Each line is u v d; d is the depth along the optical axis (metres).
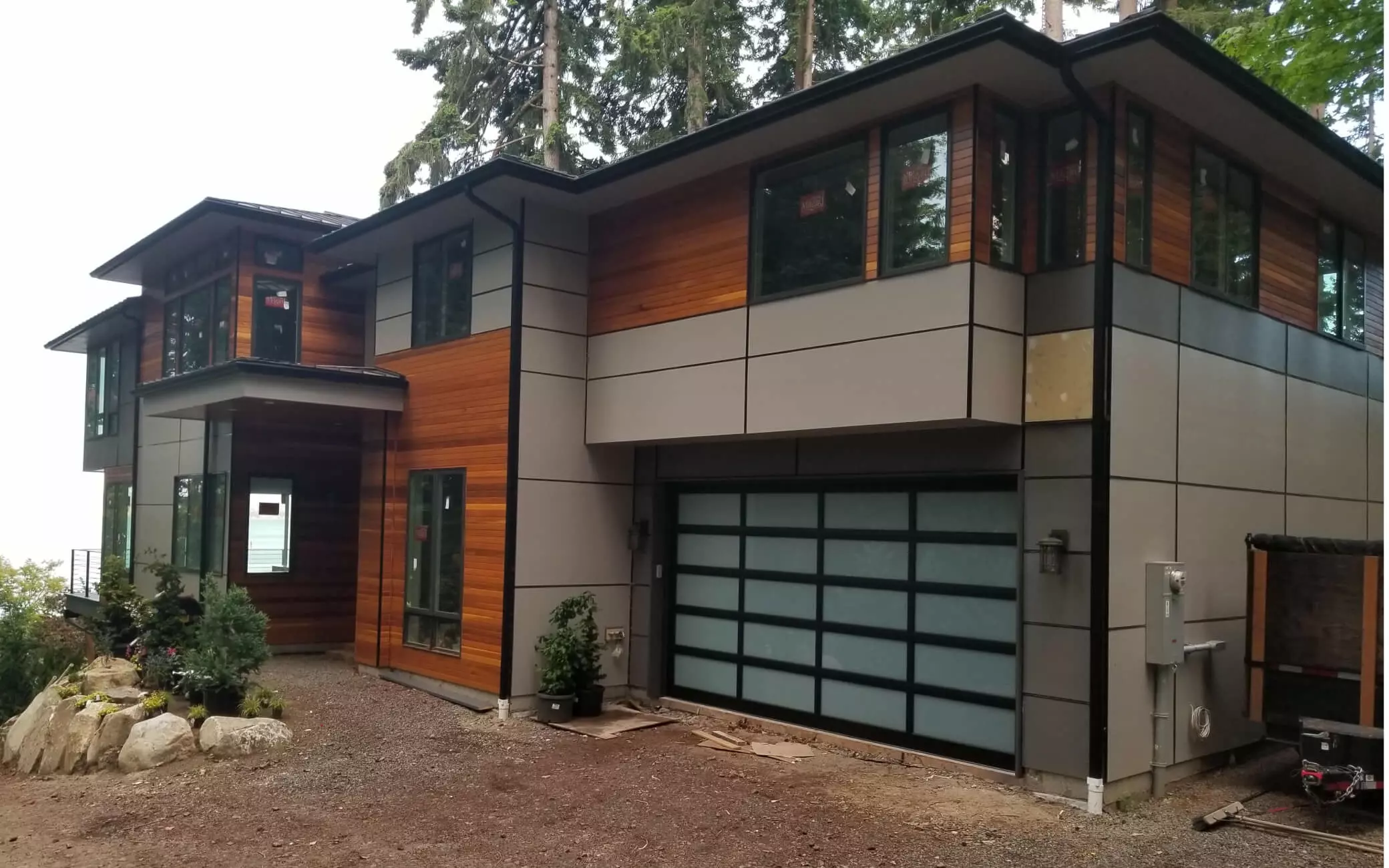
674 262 9.37
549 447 9.95
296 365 10.61
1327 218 9.70
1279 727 7.21
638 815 6.58
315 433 13.69
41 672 11.10
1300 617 7.14
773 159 8.50
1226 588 7.83
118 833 6.44
